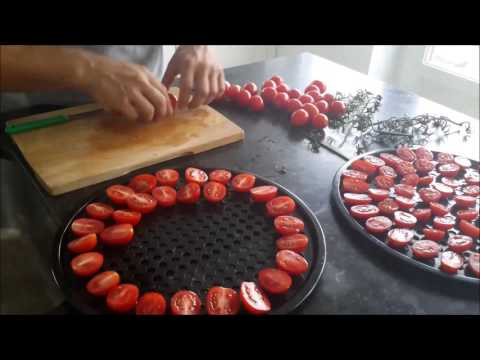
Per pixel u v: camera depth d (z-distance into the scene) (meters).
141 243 0.62
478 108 1.55
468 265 0.60
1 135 0.87
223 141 0.87
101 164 0.77
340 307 0.54
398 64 1.72
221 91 0.99
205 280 0.56
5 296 1.24
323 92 1.12
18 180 1.15
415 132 0.95
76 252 0.59
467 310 0.54
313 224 0.65
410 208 0.69
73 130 0.87
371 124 0.95
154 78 0.87
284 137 0.92
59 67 0.76
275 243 0.62
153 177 0.74
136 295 0.53
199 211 0.68
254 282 0.56
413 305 0.55
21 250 1.33
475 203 0.71
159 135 0.87
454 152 0.88
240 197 0.72
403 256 0.60
